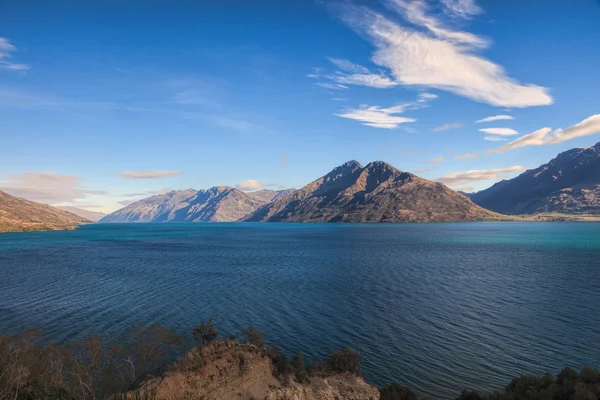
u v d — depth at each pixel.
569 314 51.91
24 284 72.25
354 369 33.09
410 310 54.16
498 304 57.75
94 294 63.41
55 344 37.34
